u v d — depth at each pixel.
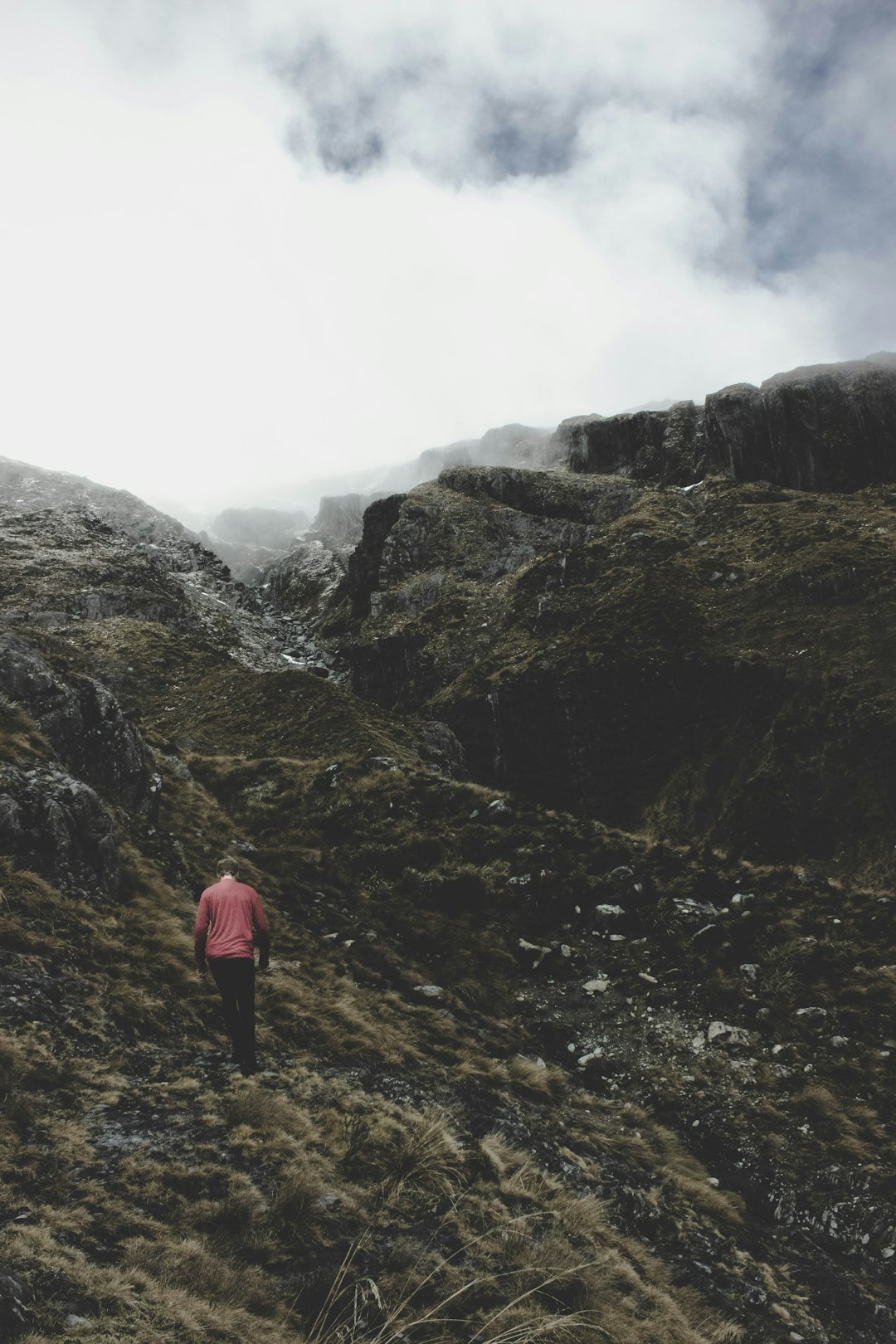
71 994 9.74
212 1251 5.79
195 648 101.06
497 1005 16.66
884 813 52.50
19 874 11.84
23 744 14.98
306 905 18.44
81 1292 4.73
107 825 14.30
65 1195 5.91
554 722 81.88
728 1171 12.49
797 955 17.56
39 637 87.75
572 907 20.08
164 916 13.46
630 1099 14.02
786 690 66.75
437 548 137.12
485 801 24.59
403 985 16.06
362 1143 8.30
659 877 20.81
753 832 56.62
